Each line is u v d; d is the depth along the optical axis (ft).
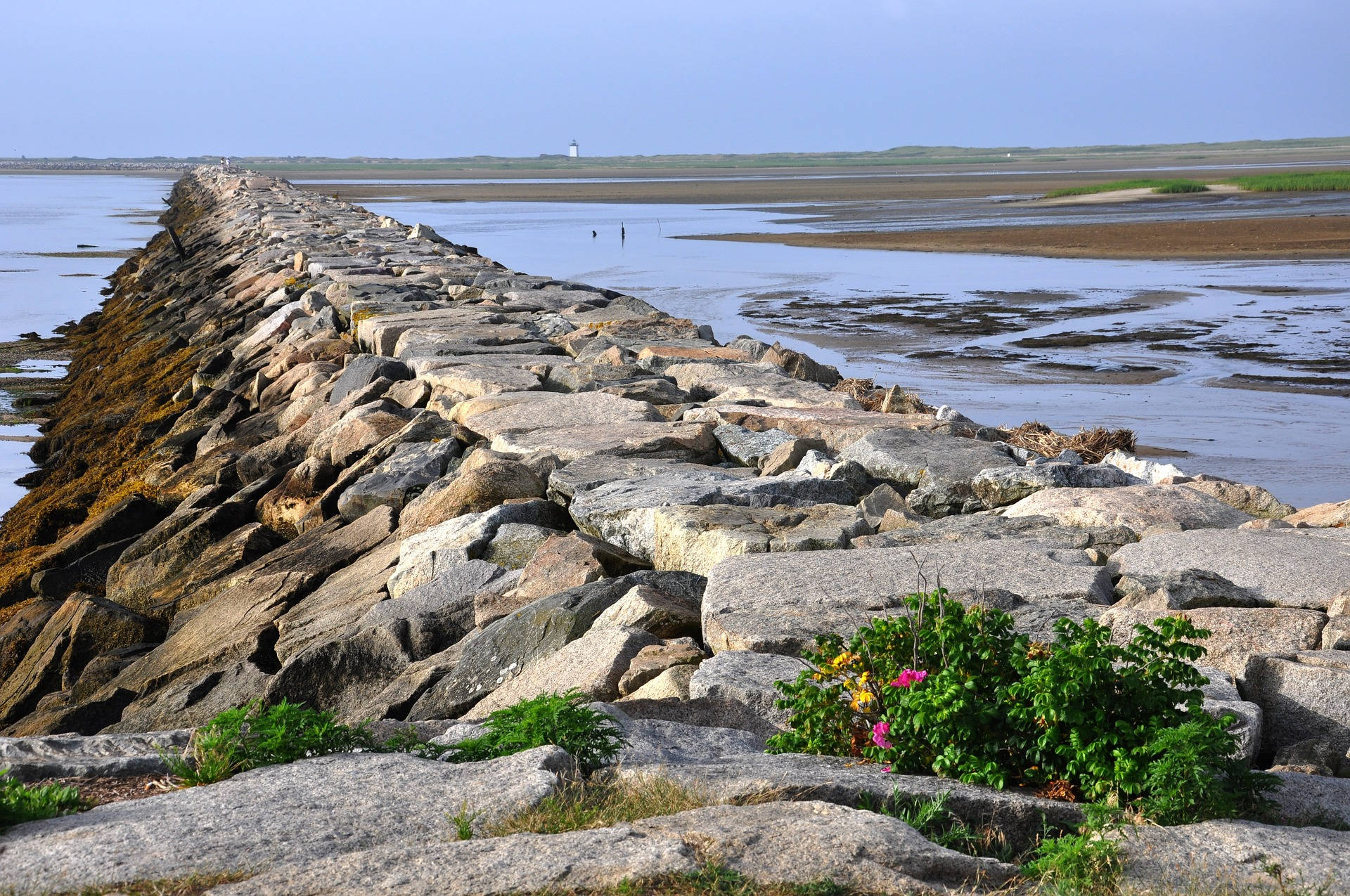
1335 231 183.62
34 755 17.34
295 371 62.95
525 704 16.92
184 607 37.99
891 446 36.29
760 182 499.92
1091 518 29.43
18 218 293.43
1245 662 20.21
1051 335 96.89
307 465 45.19
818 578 23.90
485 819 13.91
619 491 32.91
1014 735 15.33
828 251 177.27
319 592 34.50
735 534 27.78
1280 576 23.65
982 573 23.97
